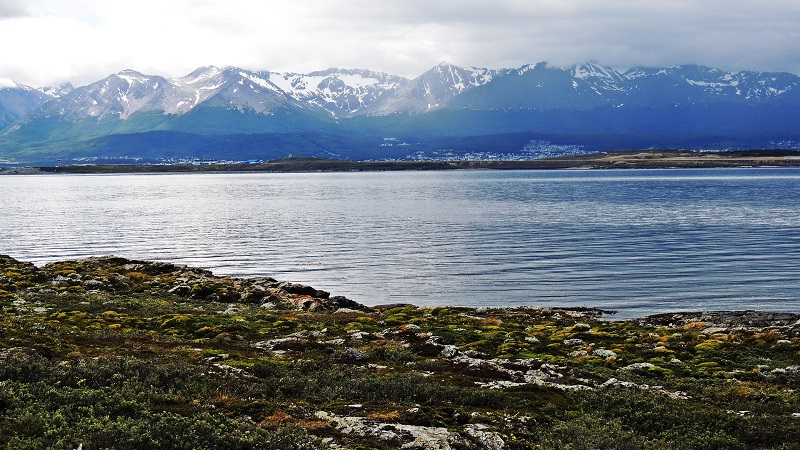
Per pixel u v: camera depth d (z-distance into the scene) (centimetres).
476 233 12875
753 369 3578
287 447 1861
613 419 2517
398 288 7762
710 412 2667
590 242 11412
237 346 3497
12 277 5641
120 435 1795
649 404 2698
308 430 2072
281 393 2466
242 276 8500
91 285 5597
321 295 6194
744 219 14875
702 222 14375
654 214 16300
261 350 3441
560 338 4375
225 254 10444
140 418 1955
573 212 17150
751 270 8600
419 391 2602
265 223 15225
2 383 2156
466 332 4391
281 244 11575
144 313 4453
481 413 2427
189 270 7125
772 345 4266
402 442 2025
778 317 5516
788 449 2330
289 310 5231
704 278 8119
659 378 3347
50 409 1991
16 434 1761
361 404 2414
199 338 3672
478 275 8525
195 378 2512
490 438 2161
